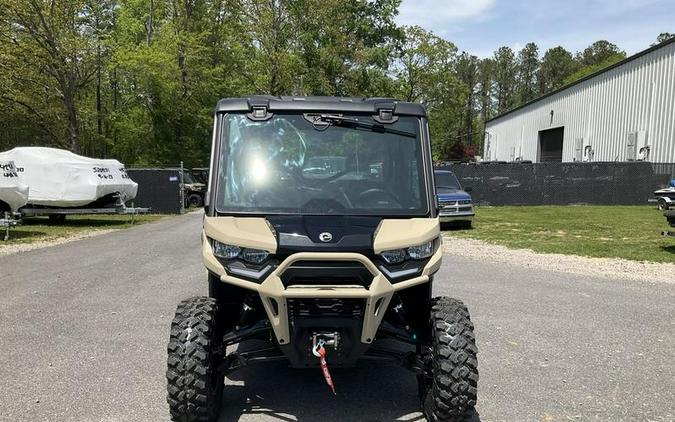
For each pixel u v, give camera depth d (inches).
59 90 1465.3
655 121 1252.5
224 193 166.4
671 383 197.5
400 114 177.9
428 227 160.2
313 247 146.6
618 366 214.1
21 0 1230.3
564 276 392.5
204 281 368.2
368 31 1787.6
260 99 177.8
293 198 166.1
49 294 329.4
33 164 770.8
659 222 780.0
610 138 1454.2
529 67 4493.1
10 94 1379.2
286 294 144.3
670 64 1205.7
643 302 315.0
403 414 172.9
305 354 152.8
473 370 148.6
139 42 1724.9
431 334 158.6
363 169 171.3
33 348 231.0
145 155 1652.3
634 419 169.3
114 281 368.5
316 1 1656.0
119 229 737.0
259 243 148.9
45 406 175.0
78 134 1476.4
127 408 173.8
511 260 462.0
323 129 172.9
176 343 151.6
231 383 197.0
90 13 1612.9
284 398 184.4
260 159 170.4
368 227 156.4
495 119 2679.6
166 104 1611.7
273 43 1630.2
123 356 221.6
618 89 1414.9
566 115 1743.4
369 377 203.6
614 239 597.3
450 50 2322.8
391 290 148.6
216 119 176.1
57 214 799.1
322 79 1656.0
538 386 193.9
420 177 172.1
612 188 1200.2
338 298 146.8
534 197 1208.2
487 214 949.8
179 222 858.1
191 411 149.9
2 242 574.9
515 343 240.5
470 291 340.2
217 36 1776.6
